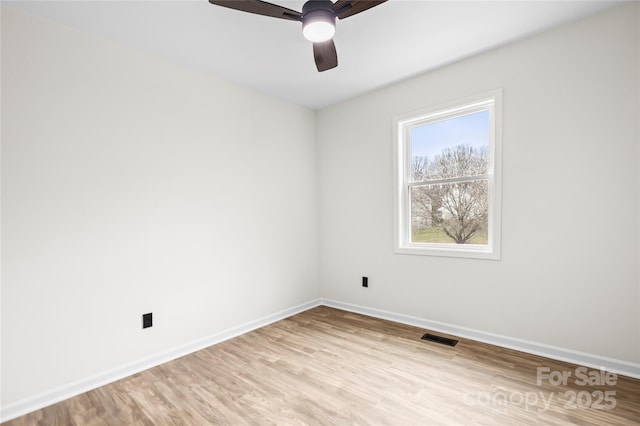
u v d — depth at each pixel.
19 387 1.77
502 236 2.45
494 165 2.46
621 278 2.00
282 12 1.60
